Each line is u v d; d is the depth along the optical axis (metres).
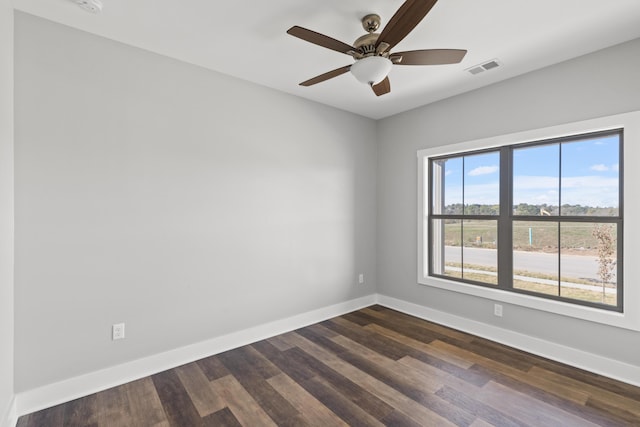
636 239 2.23
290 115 3.30
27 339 1.96
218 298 2.80
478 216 3.25
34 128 1.98
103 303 2.24
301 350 2.83
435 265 3.65
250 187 3.00
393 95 3.33
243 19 2.04
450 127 3.37
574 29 2.12
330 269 3.69
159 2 1.86
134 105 2.36
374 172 4.18
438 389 2.20
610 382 2.27
